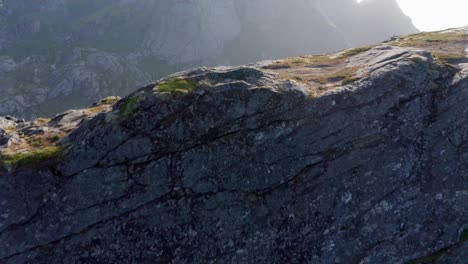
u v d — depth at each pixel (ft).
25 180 48.42
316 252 53.21
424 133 59.67
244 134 53.57
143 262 49.88
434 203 57.00
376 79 59.67
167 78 57.52
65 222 48.80
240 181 53.26
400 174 57.16
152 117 50.88
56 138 54.90
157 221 50.80
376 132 57.93
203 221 51.85
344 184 55.67
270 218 53.36
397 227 55.47
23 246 47.80
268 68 74.33
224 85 53.01
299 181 54.90
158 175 51.21
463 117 61.36
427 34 102.73
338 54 85.76
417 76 61.67
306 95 56.13
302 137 55.36
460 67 66.95
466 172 58.85
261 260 52.24
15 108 456.04
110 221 49.85
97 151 49.88
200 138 52.34
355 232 54.44
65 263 48.37
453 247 55.31
